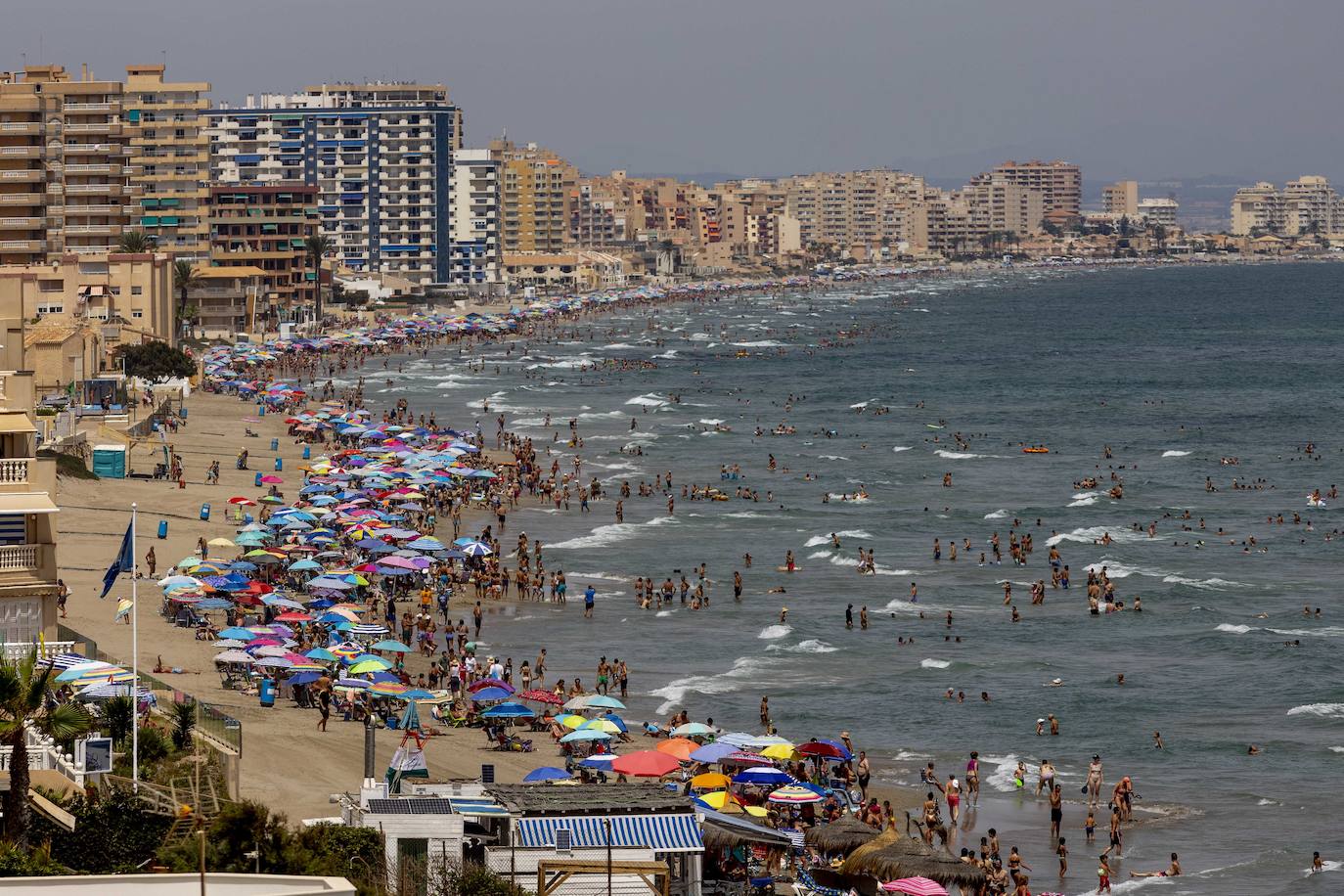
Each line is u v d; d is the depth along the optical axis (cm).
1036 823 16400
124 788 11344
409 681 19950
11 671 9750
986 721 19712
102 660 16012
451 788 11788
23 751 9688
